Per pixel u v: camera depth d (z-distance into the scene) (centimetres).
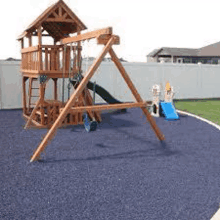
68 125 1020
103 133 887
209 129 943
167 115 1145
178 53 4422
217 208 407
